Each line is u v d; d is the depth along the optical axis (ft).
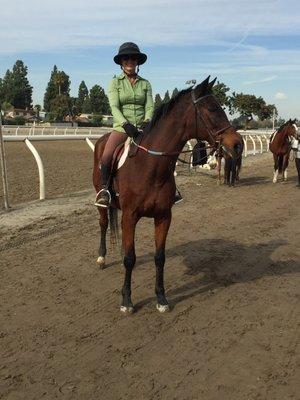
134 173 13.52
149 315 14.28
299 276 18.01
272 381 10.69
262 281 17.39
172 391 10.27
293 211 30.37
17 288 16.28
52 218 25.85
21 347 12.21
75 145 92.48
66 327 13.41
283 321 13.99
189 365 11.38
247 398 10.02
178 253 20.68
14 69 320.70
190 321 13.91
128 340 12.66
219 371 11.10
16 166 49.75
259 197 35.76
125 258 14.11
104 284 16.80
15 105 319.47
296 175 50.62
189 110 12.97
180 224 26.21
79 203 29.94
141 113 15.39
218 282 17.20
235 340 12.72
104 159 15.16
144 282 17.03
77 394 10.14
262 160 67.56
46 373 10.98
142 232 24.21
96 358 11.69
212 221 27.07
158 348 12.23
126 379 10.75
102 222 18.17
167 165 13.26
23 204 29.12
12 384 10.54
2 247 20.65
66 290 16.17
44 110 301.84
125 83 15.06
